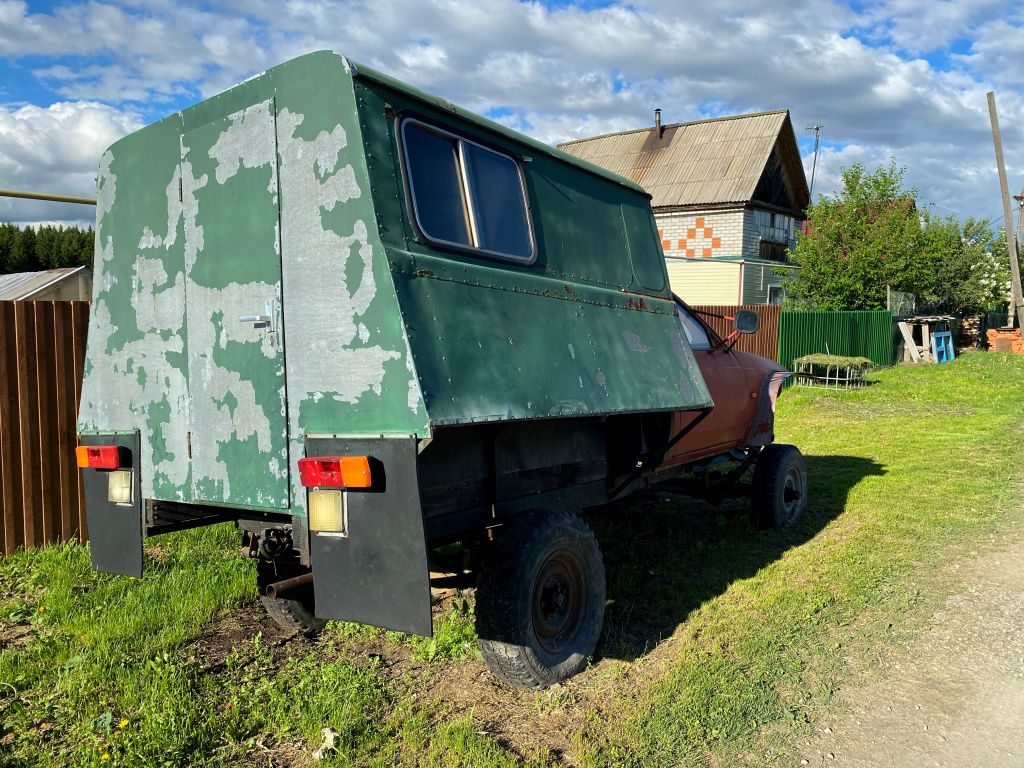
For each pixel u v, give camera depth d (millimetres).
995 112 24688
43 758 3129
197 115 3594
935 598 4855
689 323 6121
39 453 5840
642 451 4930
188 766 3090
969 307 28250
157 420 3785
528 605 3537
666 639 4301
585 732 3309
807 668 3920
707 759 3113
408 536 2848
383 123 3178
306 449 3172
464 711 3525
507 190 3850
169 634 4289
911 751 3199
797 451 6812
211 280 3531
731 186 25562
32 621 4547
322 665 3988
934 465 8812
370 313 3000
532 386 3441
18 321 5727
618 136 30156
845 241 22969
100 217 4078
